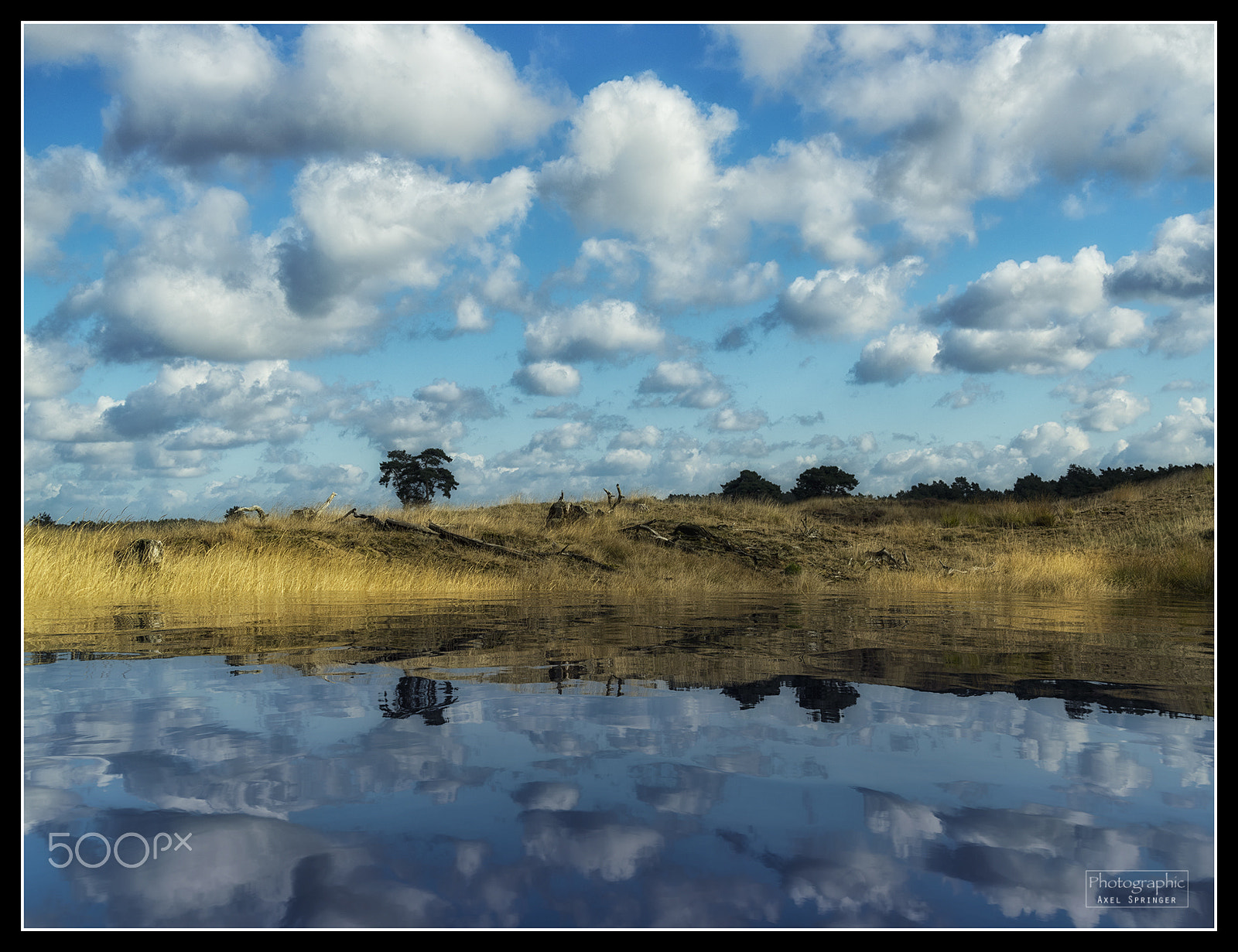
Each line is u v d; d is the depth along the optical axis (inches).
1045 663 149.5
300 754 80.8
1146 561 631.8
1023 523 990.4
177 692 116.2
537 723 95.1
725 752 82.0
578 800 66.2
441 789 69.3
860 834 59.1
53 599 385.7
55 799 66.6
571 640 193.0
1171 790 70.1
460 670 138.2
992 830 60.3
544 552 697.6
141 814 62.9
